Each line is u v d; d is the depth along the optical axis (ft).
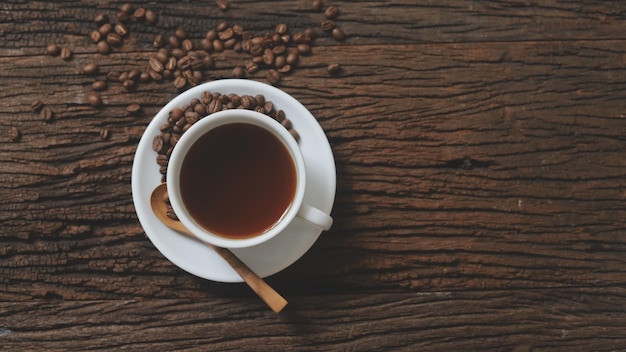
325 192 1.98
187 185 1.93
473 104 2.21
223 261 1.99
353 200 2.18
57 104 2.15
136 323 2.15
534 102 2.21
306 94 2.19
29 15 2.16
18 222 2.13
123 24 2.17
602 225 2.21
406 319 2.18
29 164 2.14
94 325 2.15
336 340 2.17
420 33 2.21
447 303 2.19
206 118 1.86
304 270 2.17
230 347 2.16
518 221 2.20
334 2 2.21
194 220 1.93
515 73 2.21
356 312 2.18
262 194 1.95
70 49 2.16
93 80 2.16
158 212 1.99
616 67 2.23
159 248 1.98
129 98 2.16
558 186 2.21
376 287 2.18
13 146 2.14
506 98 2.21
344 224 2.17
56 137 2.15
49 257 2.14
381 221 2.18
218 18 2.19
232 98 2.02
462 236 2.19
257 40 2.17
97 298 2.15
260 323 2.16
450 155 2.20
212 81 2.14
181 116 2.01
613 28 2.23
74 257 2.14
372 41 2.21
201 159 1.93
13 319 2.14
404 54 2.21
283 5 2.19
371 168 2.19
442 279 2.19
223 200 1.94
